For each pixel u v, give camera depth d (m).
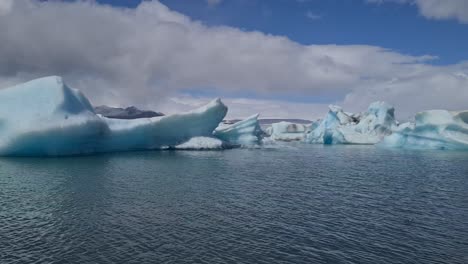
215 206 17.02
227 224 14.26
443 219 15.66
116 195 18.67
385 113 75.19
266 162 36.97
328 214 16.14
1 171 25.34
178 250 11.47
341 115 83.75
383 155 48.62
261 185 23.02
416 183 25.14
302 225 14.40
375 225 14.63
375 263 10.91
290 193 20.67
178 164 32.03
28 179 22.44
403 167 34.94
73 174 24.69
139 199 17.95
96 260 10.55
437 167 35.09
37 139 32.31
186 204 17.27
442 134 56.00
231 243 12.20
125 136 42.47
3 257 10.65
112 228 13.38
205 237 12.70
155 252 11.26
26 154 33.69
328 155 48.12
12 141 32.06
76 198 17.73
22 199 17.33
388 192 21.61
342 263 10.84
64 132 33.28
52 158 33.47
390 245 12.40
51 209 15.70
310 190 21.80
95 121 36.22
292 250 11.73
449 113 57.06
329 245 12.27
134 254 11.05
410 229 14.18
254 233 13.27
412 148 60.38
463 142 53.62
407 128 61.41
